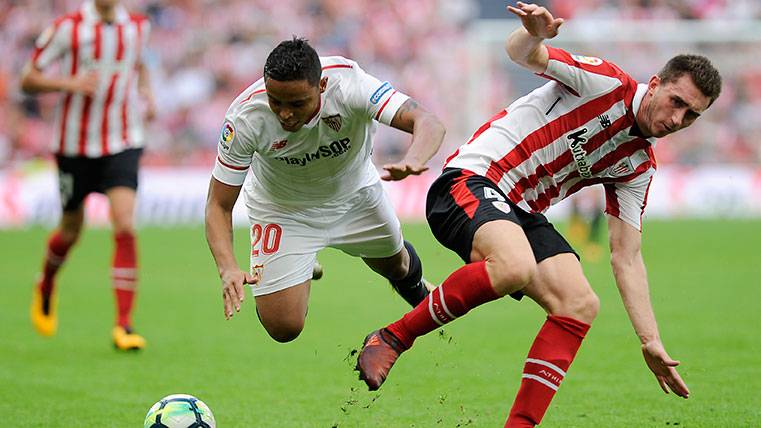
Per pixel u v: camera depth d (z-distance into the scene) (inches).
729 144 3395.7
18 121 3157.0
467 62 3550.7
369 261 920.9
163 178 2987.2
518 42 689.0
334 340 1259.8
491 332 1310.3
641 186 736.3
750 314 1412.4
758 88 3435.0
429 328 671.8
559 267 683.4
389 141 3248.0
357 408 879.7
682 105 675.4
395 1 3617.1
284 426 812.6
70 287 1804.9
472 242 674.2
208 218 724.7
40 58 1257.4
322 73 709.3
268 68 647.8
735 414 827.4
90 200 3029.0
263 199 840.9
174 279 1909.4
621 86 701.3
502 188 717.9
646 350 723.4
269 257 842.2
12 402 906.7
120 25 1283.2
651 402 882.8
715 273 1883.6
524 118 722.2
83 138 1258.0
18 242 2522.1
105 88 1262.3
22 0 3260.3
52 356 1147.9
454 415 851.4
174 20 3398.1
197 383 994.1
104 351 1183.6
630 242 740.0
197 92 3336.6
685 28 3474.4
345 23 3560.5
